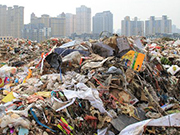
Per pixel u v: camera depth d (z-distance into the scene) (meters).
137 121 4.86
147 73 6.86
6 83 6.50
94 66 6.82
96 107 4.91
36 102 4.66
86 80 5.97
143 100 5.75
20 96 5.23
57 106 4.73
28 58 11.35
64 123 4.45
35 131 4.04
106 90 5.57
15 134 3.82
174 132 4.54
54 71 6.88
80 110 4.90
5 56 12.52
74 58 7.26
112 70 6.35
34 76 6.75
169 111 5.53
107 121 4.70
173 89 7.03
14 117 3.99
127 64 6.98
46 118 4.38
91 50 8.77
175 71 8.30
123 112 5.01
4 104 4.73
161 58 9.92
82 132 4.55
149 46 13.75
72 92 5.21
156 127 4.64
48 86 5.85
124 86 5.90
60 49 8.28
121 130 4.57
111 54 8.08
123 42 8.07
